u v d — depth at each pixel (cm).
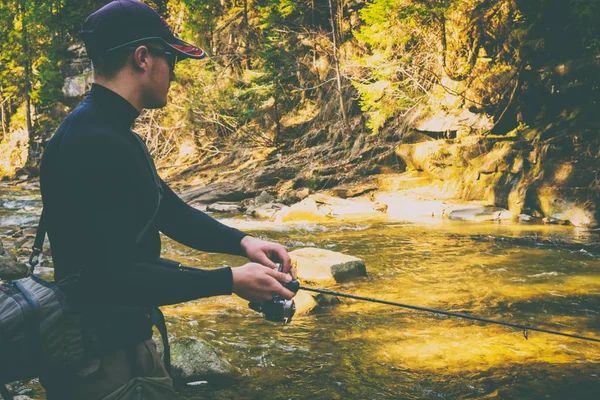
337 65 1880
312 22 2184
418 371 350
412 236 910
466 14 1490
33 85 3441
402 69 1572
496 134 1376
